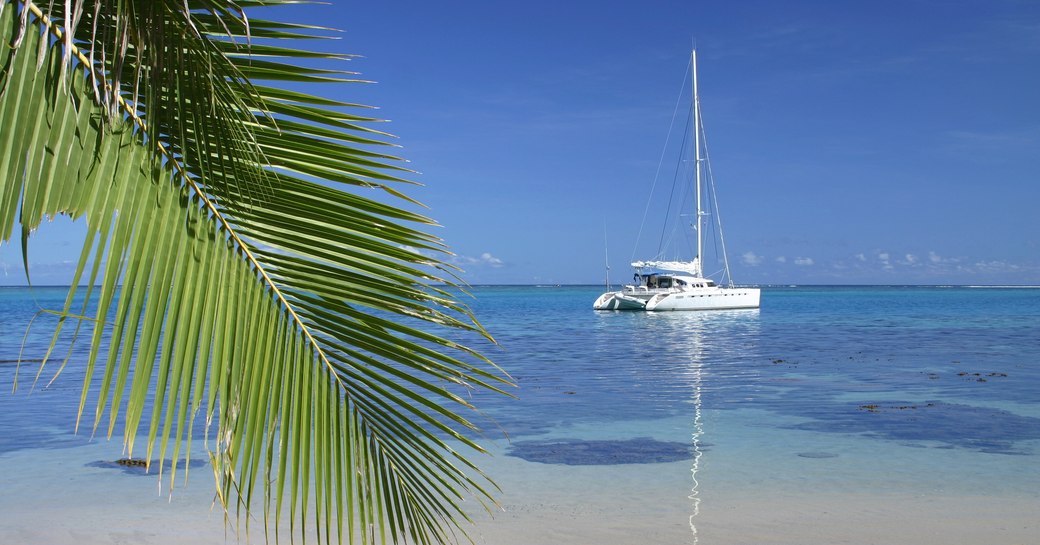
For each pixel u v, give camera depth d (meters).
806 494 8.14
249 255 1.78
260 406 1.79
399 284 1.85
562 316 54.84
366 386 1.93
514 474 9.04
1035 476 8.87
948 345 29.45
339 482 1.93
